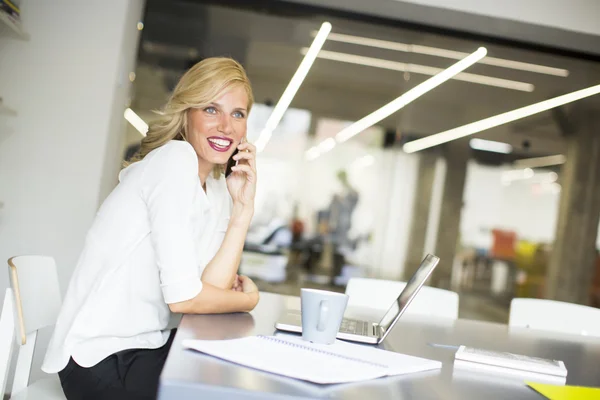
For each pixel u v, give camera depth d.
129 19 3.45
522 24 3.91
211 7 4.15
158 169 1.47
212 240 1.69
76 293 1.49
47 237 3.21
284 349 1.04
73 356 1.40
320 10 4.21
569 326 2.37
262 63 4.30
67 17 3.26
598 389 1.06
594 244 4.70
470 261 4.62
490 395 0.95
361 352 1.14
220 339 1.14
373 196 4.63
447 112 4.53
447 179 4.59
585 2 3.85
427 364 1.09
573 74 4.48
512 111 4.53
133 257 1.46
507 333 1.82
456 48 4.36
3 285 3.17
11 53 3.22
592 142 4.57
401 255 4.63
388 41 4.31
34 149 3.22
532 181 4.63
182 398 0.78
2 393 1.46
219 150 1.64
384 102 4.51
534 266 4.66
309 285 4.69
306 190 4.64
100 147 3.27
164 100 3.99
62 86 3.25
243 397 0.79
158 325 1.52
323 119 4.51
